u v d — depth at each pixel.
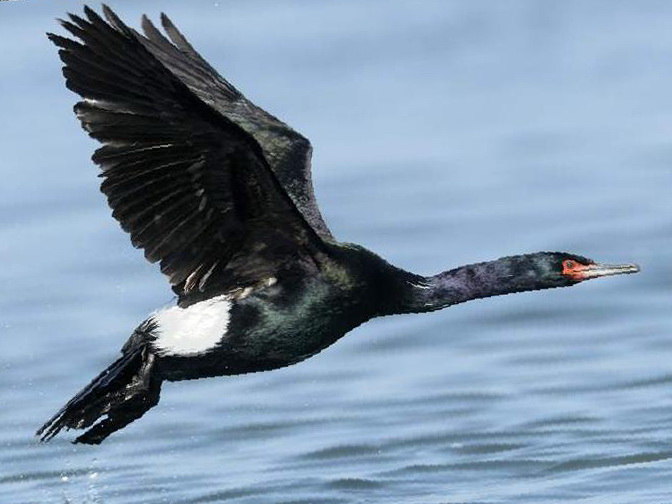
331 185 21.23
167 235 11.52
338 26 25.08
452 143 22.34
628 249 19.52
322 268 11.99
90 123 10.95
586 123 22.91
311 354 12.19
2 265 19.52
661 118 22.88
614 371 17.14
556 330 18.19
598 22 25.52
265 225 11.66
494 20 25.47
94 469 15.52
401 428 16.08
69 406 11.88
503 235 19.86
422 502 14.20
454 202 20.72
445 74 24.30
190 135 11.02
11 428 16.27
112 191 11.21
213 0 25.39
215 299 11.90
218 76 13.45
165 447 15.97
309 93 23.77
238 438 16.09
